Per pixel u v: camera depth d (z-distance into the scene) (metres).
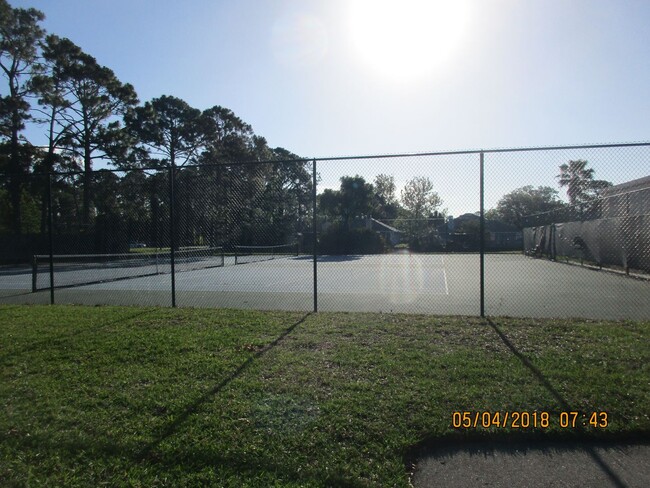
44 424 3.90
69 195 31.89
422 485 3.04
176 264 26.23
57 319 7.93
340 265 24.95
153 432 3.68
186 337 6.39
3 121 32.44
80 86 35.88
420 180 12.52
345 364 5.11
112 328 7.09
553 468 3.23
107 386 4.68
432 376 4.70
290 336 6.38
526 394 4.20
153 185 19.38
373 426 3.66
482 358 5.23
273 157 55.28
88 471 3.20
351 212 41.19
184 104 45.53
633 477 3.11
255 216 13.84
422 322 7.13
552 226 27.97
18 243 28.73
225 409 4.03
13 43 33.16
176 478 3.07
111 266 23.97
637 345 5.65
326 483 2.96
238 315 8.02
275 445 3.41
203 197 14.33
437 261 27.50
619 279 16.06
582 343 5.80
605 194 14.34
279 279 17.19
